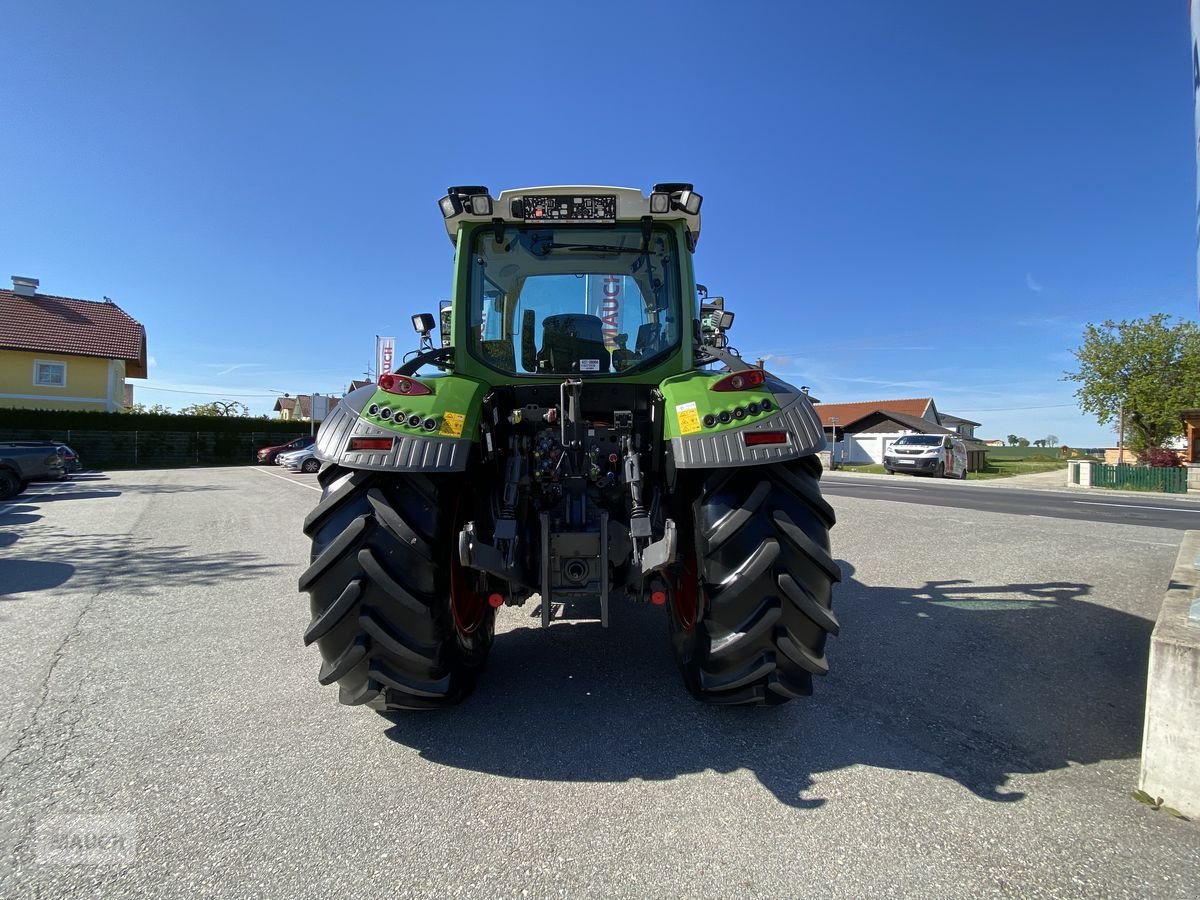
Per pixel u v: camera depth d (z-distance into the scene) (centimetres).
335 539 263
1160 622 252
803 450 264
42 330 3105
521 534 305
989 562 631
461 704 315
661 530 305
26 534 865
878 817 221
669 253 354
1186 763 221
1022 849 203
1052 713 303
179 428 3200
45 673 363
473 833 214
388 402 280
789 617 264
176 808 230
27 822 223
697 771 252
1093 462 2283
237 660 384
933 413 5928
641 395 352
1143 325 3042
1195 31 313
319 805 231
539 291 357
